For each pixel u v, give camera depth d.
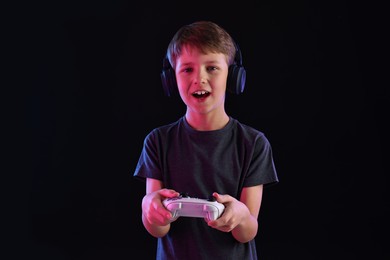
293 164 2.07
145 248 2.10
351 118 2.06
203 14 2.11
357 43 2.07
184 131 1.06
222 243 1.00
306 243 2.04
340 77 2.07
